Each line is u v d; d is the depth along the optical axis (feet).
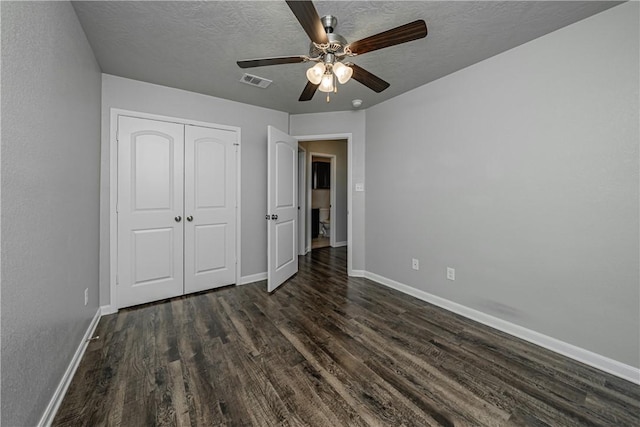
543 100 6.28
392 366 5.58
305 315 8.02
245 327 7.24
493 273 7.33
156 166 8.97
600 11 5.40
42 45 4.00
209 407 4.44
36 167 3.79
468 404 4.56
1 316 2.97
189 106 9.55
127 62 7.48
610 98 5.36
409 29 4.67
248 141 11.00
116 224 8.30
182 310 8.34
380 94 9.97
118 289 8.34
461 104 8.00
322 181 20.94
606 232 5.47
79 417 4.21
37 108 3.85
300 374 5.30
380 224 11.10
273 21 5.71
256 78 8.50
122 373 5.28
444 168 8.54
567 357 5.96
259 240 11.47
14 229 3.25
